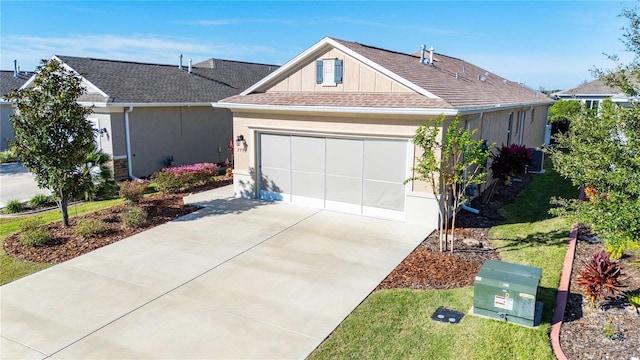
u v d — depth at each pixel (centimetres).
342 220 1259
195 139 2120
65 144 1143
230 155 2328
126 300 785
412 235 1127
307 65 1421
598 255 741
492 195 1522
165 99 1917
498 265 739
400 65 1447
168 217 1291
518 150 1445
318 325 696
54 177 1125
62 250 1034
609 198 602
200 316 727
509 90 2306
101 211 1359
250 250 1030
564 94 3028
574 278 815
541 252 962
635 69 756
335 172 1333
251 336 666
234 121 1491
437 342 630
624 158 623
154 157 1919
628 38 757
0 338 662
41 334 674
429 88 1252
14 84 2673
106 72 1909
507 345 608
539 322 663
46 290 827
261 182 1498
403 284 842
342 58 1348
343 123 1268
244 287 837
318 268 925
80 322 709
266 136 1449
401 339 644
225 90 2361
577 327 647
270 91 1510
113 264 950
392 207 1258
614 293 714
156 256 995
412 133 1162
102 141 1764
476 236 1116
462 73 2111
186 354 620
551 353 584
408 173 1194
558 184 1714
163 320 714
